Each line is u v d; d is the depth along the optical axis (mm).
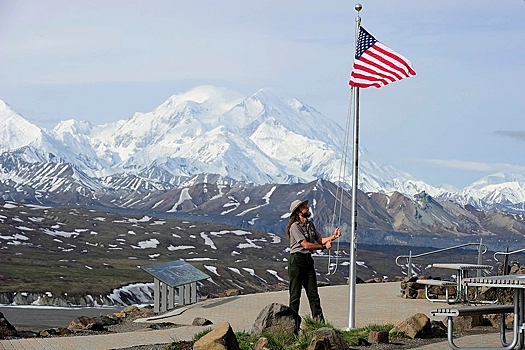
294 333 14953
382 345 15312
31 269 162500
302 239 16938
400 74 17656
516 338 12852
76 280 147500
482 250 26875
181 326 20484
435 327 16453
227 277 184750
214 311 23719
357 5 18203
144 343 16438
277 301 25859
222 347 13133
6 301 121500
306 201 17266
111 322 22406
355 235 17609
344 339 15141
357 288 29922
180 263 29219
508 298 23594
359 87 17703
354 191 17672
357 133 17641
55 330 19953
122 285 147250
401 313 21609
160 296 26328
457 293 24281
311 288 17047
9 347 15812
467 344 14922
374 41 18016
